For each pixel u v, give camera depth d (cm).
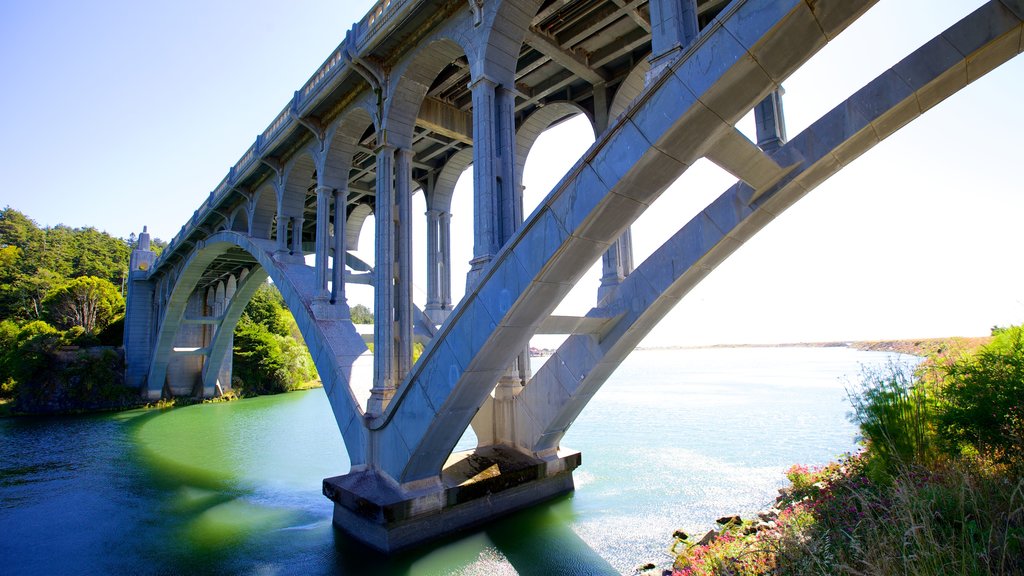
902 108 904
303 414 4069
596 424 2825
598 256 1019
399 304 1543
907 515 619
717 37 748
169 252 3997
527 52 1606
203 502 1753
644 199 925
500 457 1522
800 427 2578
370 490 1306
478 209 1172
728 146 869
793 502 1131
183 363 5303
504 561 1148
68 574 1212
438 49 1385
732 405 3469
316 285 1841
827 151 960
